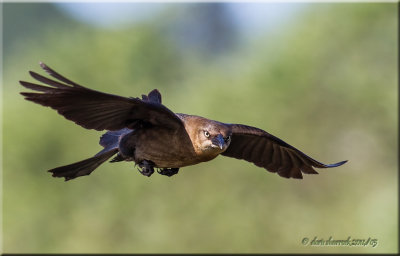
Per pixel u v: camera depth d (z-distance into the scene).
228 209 29.25
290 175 12.61
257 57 31.97
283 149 12.23
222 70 32.91
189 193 29.56
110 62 33.00
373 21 31.72
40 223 30.66
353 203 30.20
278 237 29.25
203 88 31.25
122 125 10.66
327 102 31.23
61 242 30.38
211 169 29.61
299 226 29.36
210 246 28.98
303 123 30.89
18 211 30.78
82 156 31.19
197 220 29.25
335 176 30.72
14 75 33.09
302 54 31.31
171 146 10.92
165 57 35.09
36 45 33.97
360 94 31.23
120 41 33.66
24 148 31.16
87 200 30.47
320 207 30.00
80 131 31.45
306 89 31.00
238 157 12.52
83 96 9.74
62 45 33.38
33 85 9.38
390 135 31.11
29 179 31.09
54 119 31.50
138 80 33.41
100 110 10.22
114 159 11.45
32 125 31.41
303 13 32.50
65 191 30.69
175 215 29.38
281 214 29.45
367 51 31.58
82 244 29.83
